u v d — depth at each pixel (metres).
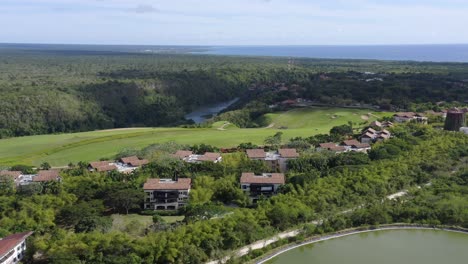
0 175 142.00
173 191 130.38
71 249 98.38
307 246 110.88
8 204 121.50
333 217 120.44
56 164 180.38
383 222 121.75
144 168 152.88
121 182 137.88
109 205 127.88
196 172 146.75
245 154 170.62
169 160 157.25
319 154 163.50
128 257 95.38
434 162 152.75
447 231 119.25
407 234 118.12
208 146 185.62
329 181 136.38
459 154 162.25
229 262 98.19
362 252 108.25
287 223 116.75
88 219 111.44
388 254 107.44
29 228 110.50
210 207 119.56
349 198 129.38
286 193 131.75
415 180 144.88
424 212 123.62
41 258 101.50
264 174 142.50
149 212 127.94
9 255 94.88
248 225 109.81
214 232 105.62
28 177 147.38
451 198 129.38
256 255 103.38
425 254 107.69
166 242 100.44
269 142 197.88
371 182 136.50
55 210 120.00
